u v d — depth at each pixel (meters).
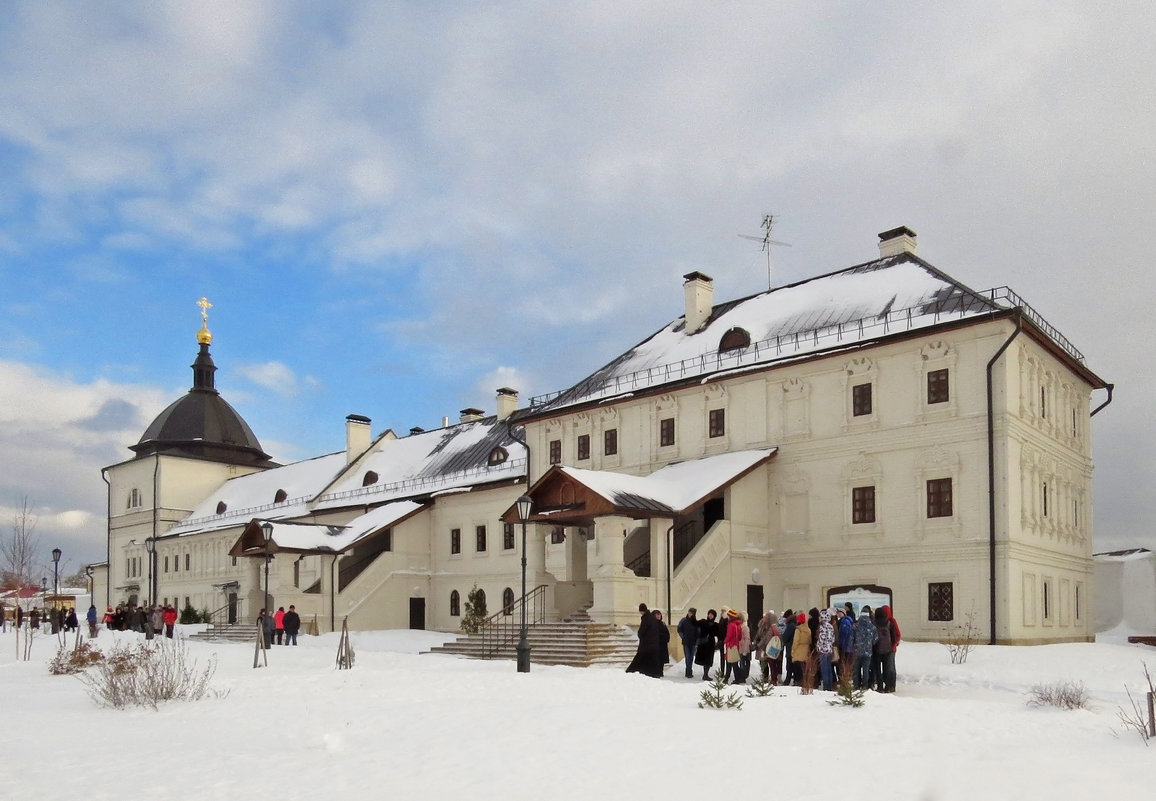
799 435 38.78
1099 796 10.27
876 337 36.91
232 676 24.62
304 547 51.56
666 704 18.52
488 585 53.16
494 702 18.78
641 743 13.77
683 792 10.75
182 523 84.06
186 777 11.99
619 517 33.84
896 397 36.19
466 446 61.81
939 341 35.16
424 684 22.20
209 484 87.56
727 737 14.25
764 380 40.16
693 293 47.84
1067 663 28.30
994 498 33.41
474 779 11.55
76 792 11.23
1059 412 39.66
